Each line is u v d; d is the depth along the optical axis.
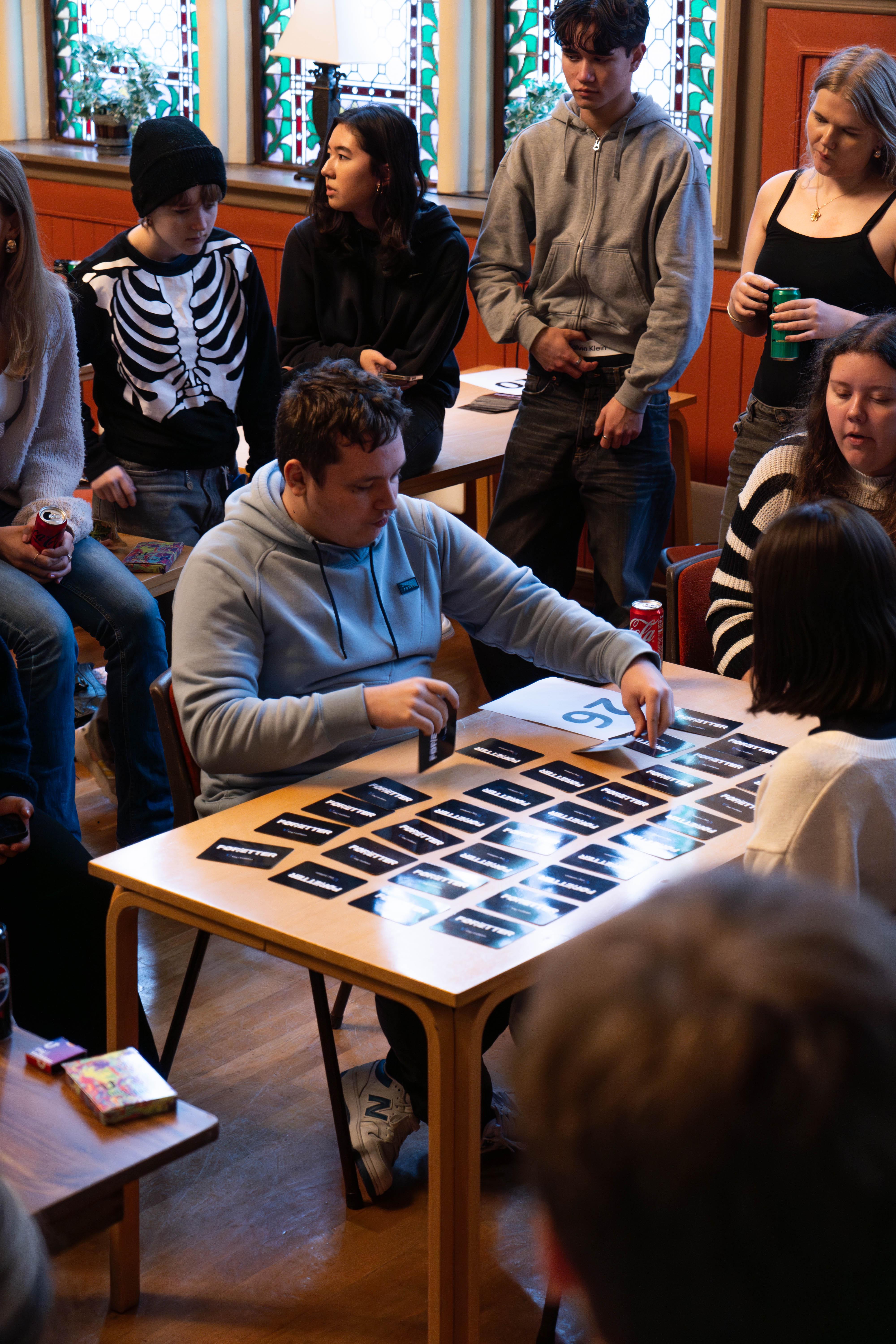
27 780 2.28
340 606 2.39
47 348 3.07
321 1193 2.36
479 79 5.30
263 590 2.32
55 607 3.03
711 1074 0.46
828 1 4.24
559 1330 2.06
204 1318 2.09
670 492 3.82
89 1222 1.34
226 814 2.09
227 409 3.69
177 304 3.55
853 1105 0.45
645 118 3.51
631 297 3.61
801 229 3.41
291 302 3.90
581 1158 0.48
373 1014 2.88
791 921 0.48
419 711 2.15
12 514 3.19
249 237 5.81
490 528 3.94
